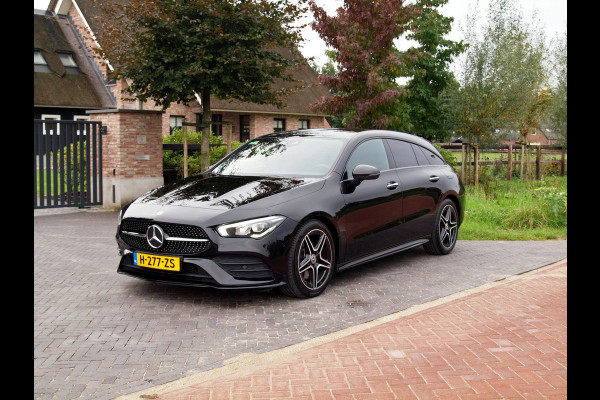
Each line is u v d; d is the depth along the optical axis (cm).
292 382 348
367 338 428
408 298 553
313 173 596
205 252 500
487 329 448
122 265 557
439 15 2234
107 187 1303
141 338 436
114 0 1495
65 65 2473
